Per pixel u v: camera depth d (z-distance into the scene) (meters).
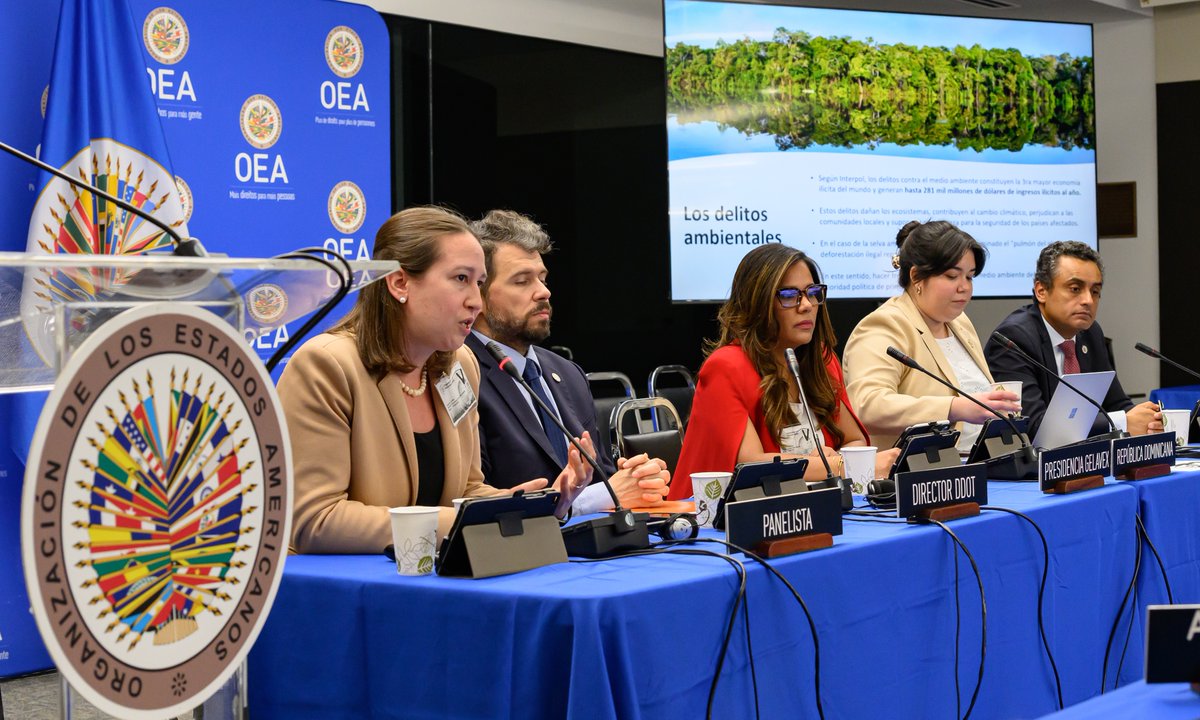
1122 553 2.64
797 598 1.77
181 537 1.05
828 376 2.98
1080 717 0.93
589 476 2.08
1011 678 2.26
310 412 1.97
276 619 1.77
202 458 1.07
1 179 3.34
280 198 3.96
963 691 2.13
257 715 1.79
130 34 3.50
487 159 5.66
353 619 1.69
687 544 1.94
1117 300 7.44
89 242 3.37
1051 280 3.94
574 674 1.46
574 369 3.10
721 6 5.76
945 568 2.10
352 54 4.14
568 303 6.14
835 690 1.84
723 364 2.88
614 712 1.47
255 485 1.12
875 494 2.44
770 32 5.89
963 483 2.27
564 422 2.93
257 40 3.90
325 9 4.07
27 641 3.39
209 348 1.07
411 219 2.08
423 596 1.62
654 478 2.30
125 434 0.99
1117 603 2.63
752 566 1.72
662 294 6.45
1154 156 7.34
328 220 4.09
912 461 2.47
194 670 1.06
